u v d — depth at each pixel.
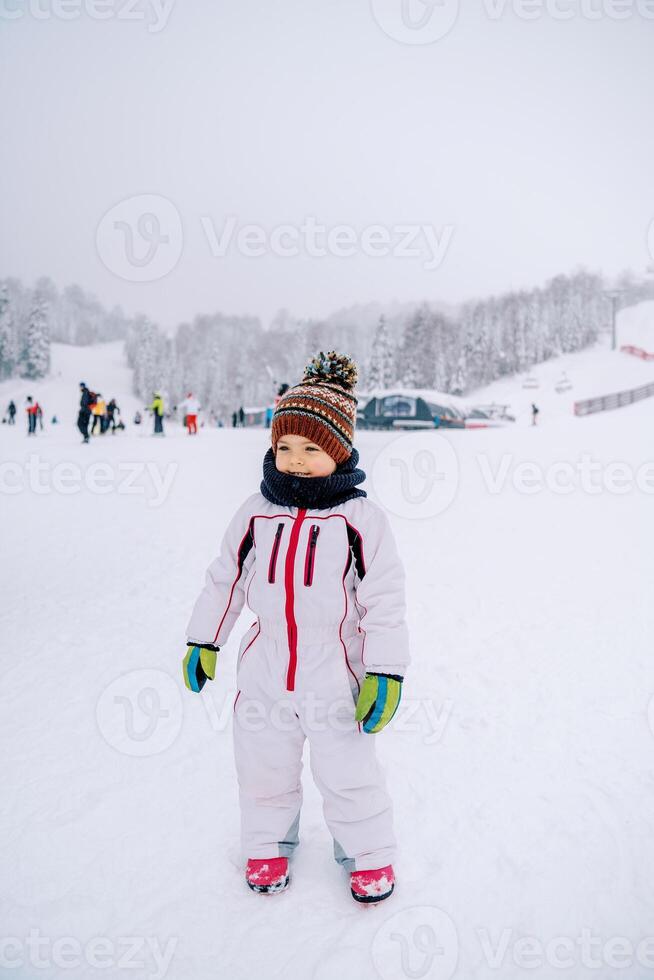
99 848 1.99
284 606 1.80
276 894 1.81
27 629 3.95
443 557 5.79
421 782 2.31
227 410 64.94
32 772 2.38
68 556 5.95
